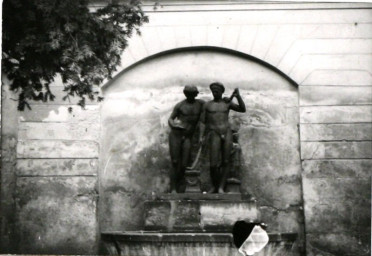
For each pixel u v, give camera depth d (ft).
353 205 47.39
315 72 48.98
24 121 48.91
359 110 48.34
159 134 49.47
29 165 48.57
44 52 31.91
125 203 48.93
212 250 39.11
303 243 47.73
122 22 34.35
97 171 48.65
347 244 47.06
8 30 31.63
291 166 48.67
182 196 43.21
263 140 49.01
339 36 49.21
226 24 49.75
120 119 49.70
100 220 48.78
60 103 49.06
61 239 47.91
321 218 47.39
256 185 48.60
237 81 49.67
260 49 49.44
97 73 32.63
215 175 44.42
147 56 49.65
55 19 31.35
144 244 39.63
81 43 31.81
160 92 49.88
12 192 48.60
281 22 49.62
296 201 48.29
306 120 48.52
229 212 42.11
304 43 49.32
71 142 48.85
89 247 47.75
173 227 42.34
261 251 40.11
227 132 44.52
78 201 48.24
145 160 49.32
